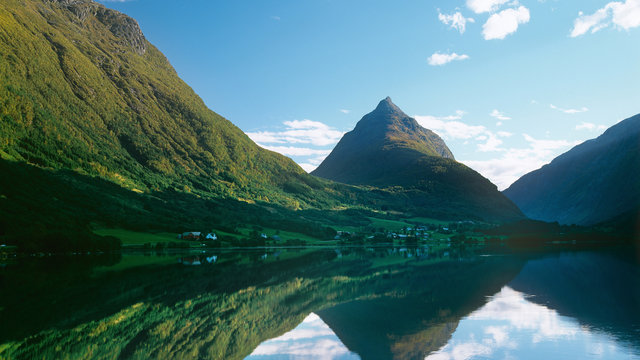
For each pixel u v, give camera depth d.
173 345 25.92
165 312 36.41
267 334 28.92
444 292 46.47
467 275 62.75
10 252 106.25
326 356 23.27
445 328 29.34
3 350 24.66
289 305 40.19
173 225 180.75
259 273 68.31
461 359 22.25
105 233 151.62
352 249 159.50
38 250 111.50
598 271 66.88
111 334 28.61
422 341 26.08
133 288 50.53
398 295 45.00
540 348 23.84
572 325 29.20
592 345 24.12
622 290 45.91
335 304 40.38
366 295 45.47
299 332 29.39
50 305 39.28
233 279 59.97
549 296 42.28
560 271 67.25
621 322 29.80
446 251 140.12
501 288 48.56
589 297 41.25
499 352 23.34
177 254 120.25
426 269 73.44
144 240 153.12
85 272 68.38
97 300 42.03
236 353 24.17
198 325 31.66
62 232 117.31
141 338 27.56
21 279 58.34
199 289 50.12
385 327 30.22
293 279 59.88
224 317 34.59
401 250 150.88
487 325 29.88
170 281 57.34
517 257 102.31
